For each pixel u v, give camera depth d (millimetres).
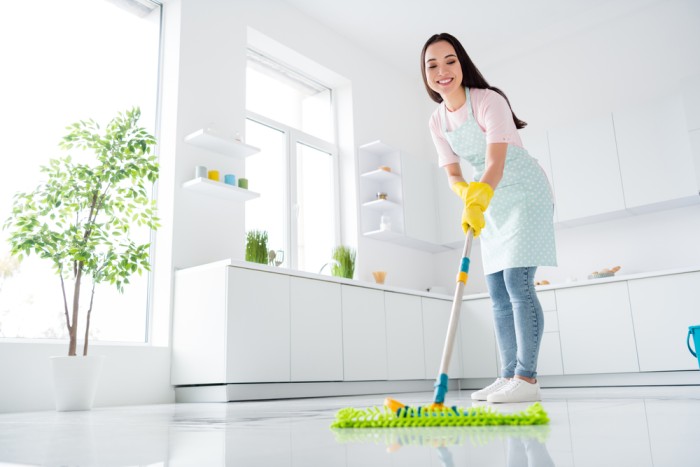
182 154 3389
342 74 4801
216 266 2908
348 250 4234
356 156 4758
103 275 2477
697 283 3494
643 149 4043
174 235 3242
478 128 1970
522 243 1875
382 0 4445
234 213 3619
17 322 2699
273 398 2936
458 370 4402
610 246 4367
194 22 3648
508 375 1993
